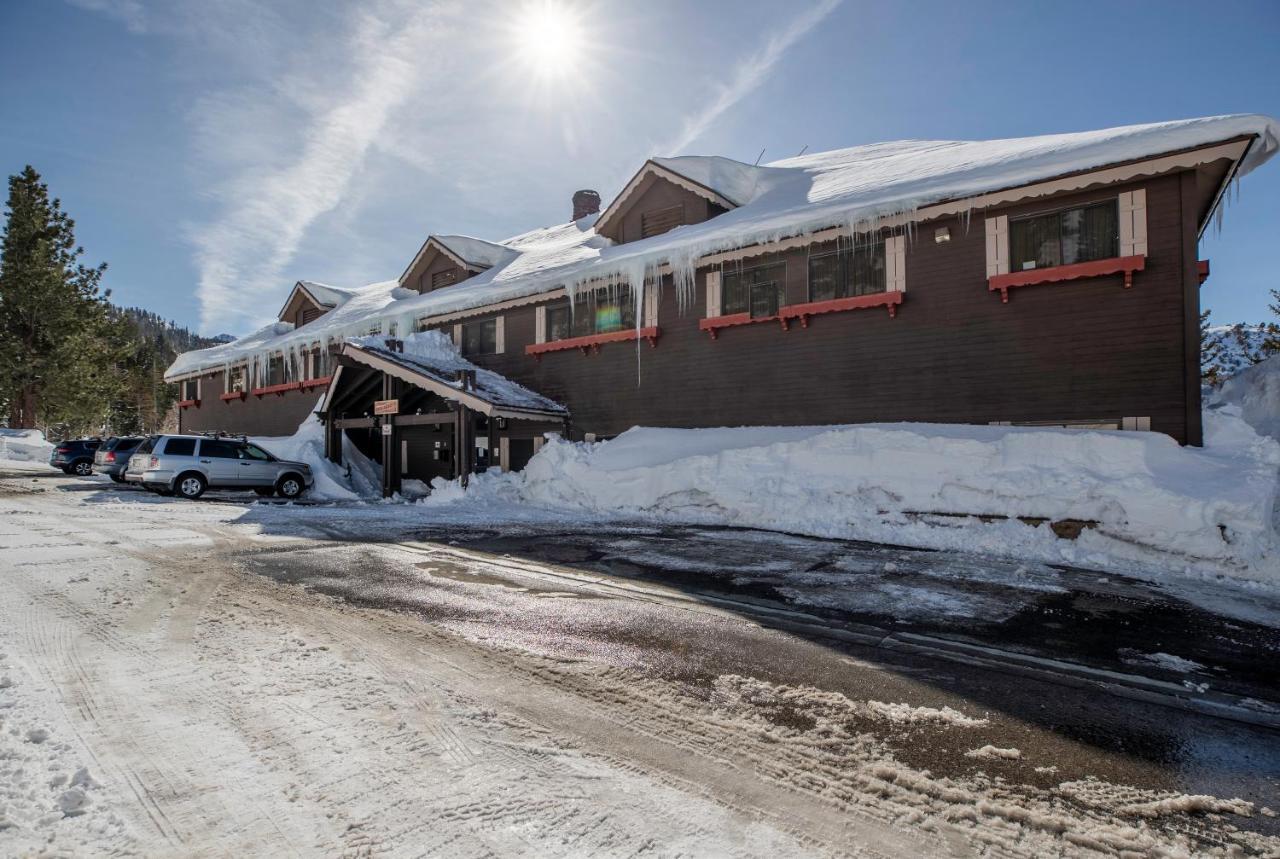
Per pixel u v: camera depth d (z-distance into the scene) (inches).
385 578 258.2
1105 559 303.7
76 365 1248.8
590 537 368.8
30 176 1279.5
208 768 109.9
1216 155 360.8
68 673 150.7
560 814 98.7
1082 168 393.4
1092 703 145.8
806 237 494.6
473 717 131.8
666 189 661.3
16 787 102.0
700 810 101.0
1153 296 385.1
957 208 436.8
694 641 183.5
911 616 212.1
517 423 687.1
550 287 655.8
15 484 700.0
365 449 800.9
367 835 92.3
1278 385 474.3
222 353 1144.2
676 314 584.4
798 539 363.6
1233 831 99.1
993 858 91.6
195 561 285.0
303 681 148.8
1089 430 359.6
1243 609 225.3
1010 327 428.5
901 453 401.7
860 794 107.0
